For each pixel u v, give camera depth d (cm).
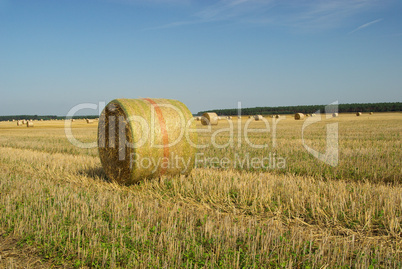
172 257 428
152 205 647
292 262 421
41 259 457
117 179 893
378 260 428
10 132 3419
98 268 427
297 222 576
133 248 470
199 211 628
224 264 417
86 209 614
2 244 502
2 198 698
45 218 577
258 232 500
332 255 446
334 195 681
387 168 958
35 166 1135
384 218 564
